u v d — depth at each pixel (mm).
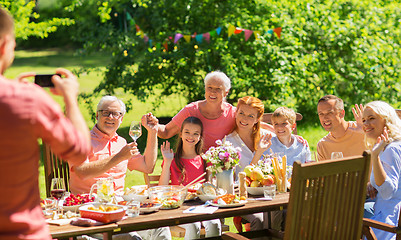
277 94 8938
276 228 4023
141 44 9500
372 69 9383
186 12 9367
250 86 8984
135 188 3408
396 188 3451
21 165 1705
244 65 9109
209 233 3809
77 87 1890
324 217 2787
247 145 4449
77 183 3809
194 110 4605
